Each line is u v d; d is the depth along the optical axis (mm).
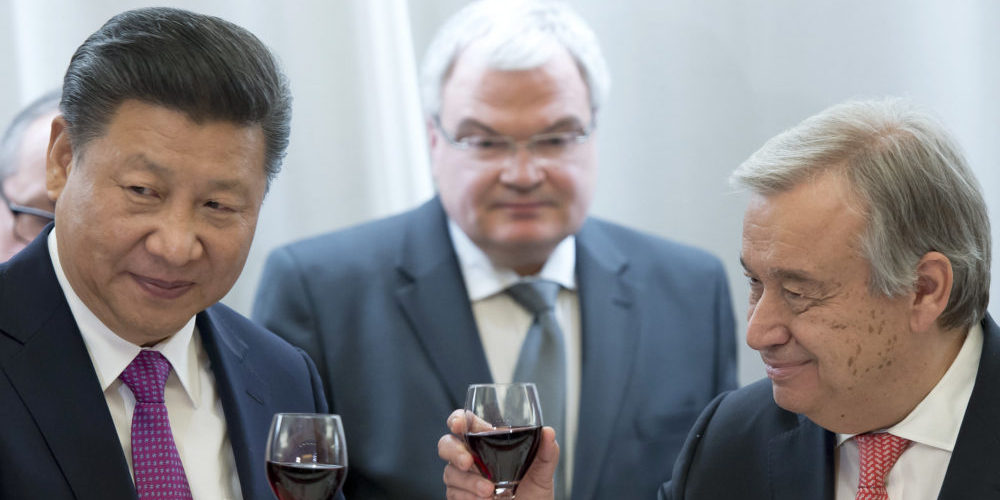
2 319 2049
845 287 2047
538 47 3344
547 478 2375
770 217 2080
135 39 1975
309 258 3496
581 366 3400
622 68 4383
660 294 3553
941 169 2078
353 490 3268
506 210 3342
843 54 4262
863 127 2088
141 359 2166
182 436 2223
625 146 4395
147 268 2002
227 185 2014
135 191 1979
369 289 3428
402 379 3305
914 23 4211
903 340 2086
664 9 4348
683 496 2482
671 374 3436
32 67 4230
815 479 2283
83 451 2002
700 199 4348
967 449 2088
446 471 2373
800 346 2104
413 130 4445
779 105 4301
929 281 2080
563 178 3340
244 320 2445
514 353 3400
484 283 3441
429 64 3541
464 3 4301
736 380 3564
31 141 3143
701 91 4336
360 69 4383
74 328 2080
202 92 1959
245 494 2195
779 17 4293
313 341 3354
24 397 1998
